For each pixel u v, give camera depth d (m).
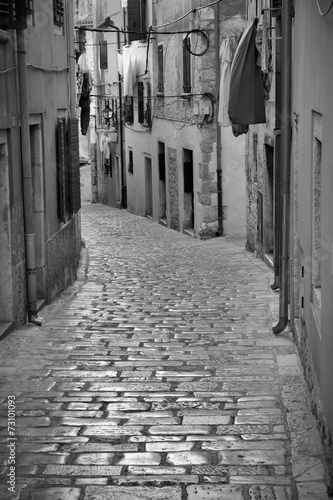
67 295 14.20
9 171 10.64
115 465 6.12
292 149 10.29
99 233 26.69
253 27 14.66
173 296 13.82
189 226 25.23
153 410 7.45
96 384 8.33
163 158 28.47
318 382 6.99
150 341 10.28
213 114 22.41
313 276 7.86
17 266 10.97
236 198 22.89
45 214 13.17
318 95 7.03
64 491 5.64
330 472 5.84
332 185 5.94
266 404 7.60
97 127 42.72
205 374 8.68
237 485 5.73
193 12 22.59
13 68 10.80
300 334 9.19
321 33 6.89
